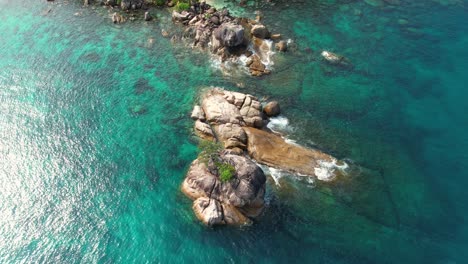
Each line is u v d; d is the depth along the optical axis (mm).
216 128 49250
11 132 50125
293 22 69438
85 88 56312
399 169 45906
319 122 51688
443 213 41188
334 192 42812
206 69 59562
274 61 61156
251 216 40062
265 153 46000
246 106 50656
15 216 40906
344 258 36812
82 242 38469
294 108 53594
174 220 40219
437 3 76000
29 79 57781
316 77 58750
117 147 48094
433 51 63781
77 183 44125
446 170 45969
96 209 41469
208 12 68312
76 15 71062
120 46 63938
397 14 72688
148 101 54312
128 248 37875
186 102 54094
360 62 61594
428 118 52750
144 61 61000
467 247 37969
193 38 64812
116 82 57312
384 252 37375
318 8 73750
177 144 48406
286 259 36781
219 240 38375
